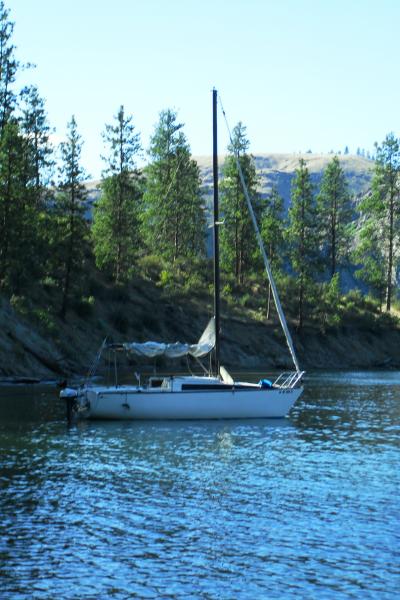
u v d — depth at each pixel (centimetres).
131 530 3112
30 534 3038
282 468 4362
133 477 4084
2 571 2645
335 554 2845
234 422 6297
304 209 16612
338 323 16488
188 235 18375
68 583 2553
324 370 14438
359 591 2514
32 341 10231
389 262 19062
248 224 17238
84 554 2820
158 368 12006
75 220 12394
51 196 12669
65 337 11444
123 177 14162
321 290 17488
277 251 17438
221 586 2545
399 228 19188
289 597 2466
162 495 3688
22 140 11206
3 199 10750
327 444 5222
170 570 2681
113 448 4981
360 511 3416
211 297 15738
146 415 6297
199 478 4075
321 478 4094
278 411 6531
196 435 5588
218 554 2841
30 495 3641
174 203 17525
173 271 16262
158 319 14025
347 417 6706
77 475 4109
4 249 10788
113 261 14450
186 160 17875
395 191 19150
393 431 5850
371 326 17475
